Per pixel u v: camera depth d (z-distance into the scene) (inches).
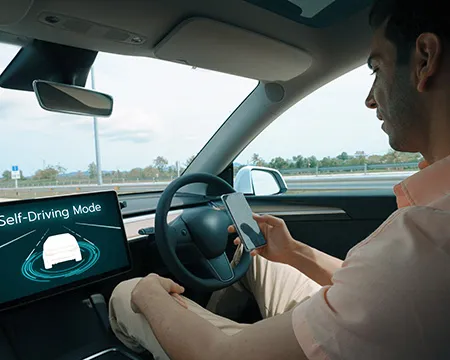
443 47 19.6
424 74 20.4
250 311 68.0
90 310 59.1
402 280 16.2
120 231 61.5
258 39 61.5
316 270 47.9
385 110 23.6
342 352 17.2
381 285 16.7
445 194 18.7
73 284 54.6
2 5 44.8
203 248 56.8
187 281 53.8
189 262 57.9
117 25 53.4
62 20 50.8
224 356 22.5
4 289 48.9
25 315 53.8
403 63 21.6
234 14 54.9
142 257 71.1
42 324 54.4
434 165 19.8
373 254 18.0
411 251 16.6
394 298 16.1
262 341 20.5
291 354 18.9
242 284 68.0
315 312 18.7
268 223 52.2
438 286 15.6
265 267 63.7
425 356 15.7
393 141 23.7
